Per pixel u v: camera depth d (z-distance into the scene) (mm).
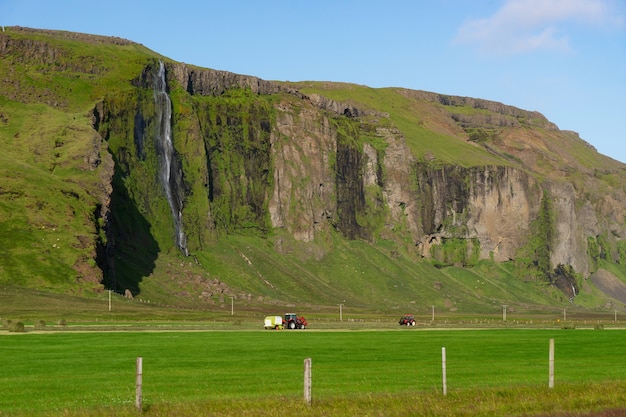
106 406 54188
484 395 57750
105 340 115812
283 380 69125
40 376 71875
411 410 52656
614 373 76500
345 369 78438
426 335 139875
